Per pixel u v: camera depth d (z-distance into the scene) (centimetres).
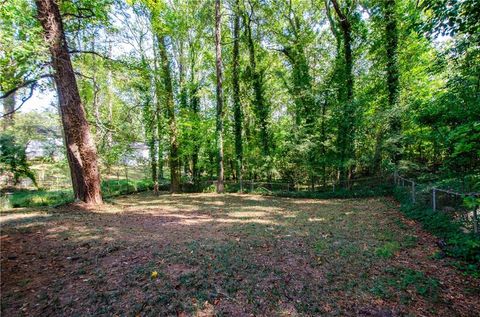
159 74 1670
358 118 1429
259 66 1925
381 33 1415
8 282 370
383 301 357
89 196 1003
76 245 520
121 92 1777
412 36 1270
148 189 2166
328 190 1625
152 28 1617
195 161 2192
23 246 500
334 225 770
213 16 1872
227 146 2095
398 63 1288
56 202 1098
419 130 982
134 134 1681
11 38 658
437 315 328
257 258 489
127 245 529
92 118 1662
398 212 911
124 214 884
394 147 1219
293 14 1909
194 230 692
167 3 1792
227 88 2061
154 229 683
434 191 735
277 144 1861
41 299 334
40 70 872
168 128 1772
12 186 1527
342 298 363
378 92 1467
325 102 1633
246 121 2072
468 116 532
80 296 343
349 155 1548
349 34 1566
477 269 438
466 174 573
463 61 601
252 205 1205
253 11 1798
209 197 1530
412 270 448
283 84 1922
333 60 1720
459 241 517
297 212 1007
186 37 1959
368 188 1451
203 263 452
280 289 380
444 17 480
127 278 391
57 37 884
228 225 768
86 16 1022
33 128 2111
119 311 314
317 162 1636
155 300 336
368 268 457
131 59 1405
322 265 468
